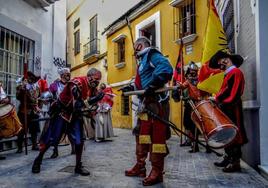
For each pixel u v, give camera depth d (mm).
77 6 23250
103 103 9570
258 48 4738
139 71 4336
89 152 7090
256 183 4172
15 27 8133
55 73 10062
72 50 24203
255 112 4930
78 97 4809
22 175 4695
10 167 5293
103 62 18828
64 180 4383
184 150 7180
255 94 4980
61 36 10438
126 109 15461
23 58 8586
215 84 5754
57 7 10281
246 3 5586
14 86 8211
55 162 5762
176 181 4277
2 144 7332
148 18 13398
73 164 5566
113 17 17641
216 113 4090
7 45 7980
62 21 10516
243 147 5766
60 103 4781
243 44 5922
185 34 11125
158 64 4012
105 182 4262
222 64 5008
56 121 4816
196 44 10562
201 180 4340
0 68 7691
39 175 4691
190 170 5000
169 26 12008
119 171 4965
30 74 7320
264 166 4637
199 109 4184
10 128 6051
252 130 5094
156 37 12812
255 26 4902
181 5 11281
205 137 4094
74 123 4809
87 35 21297
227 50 6008
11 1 8094
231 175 4621
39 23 9406
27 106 7184
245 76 5742
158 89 4027
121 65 15695
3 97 6121
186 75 7051
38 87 7480
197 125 4262
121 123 15820
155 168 4133
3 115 5945
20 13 8484
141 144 4406
